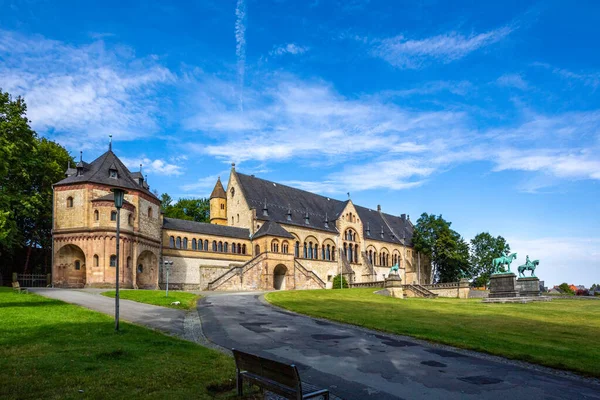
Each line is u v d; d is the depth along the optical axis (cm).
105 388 1088
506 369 1545
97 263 5219
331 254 8850
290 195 9031
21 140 4731
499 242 11562
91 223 5331
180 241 6644
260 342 1917
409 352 1783
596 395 1268
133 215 5622
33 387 1080
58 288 4912
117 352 1459
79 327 1992
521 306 4419
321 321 2661
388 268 10250
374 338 2089
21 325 1998
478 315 3362
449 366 1559
